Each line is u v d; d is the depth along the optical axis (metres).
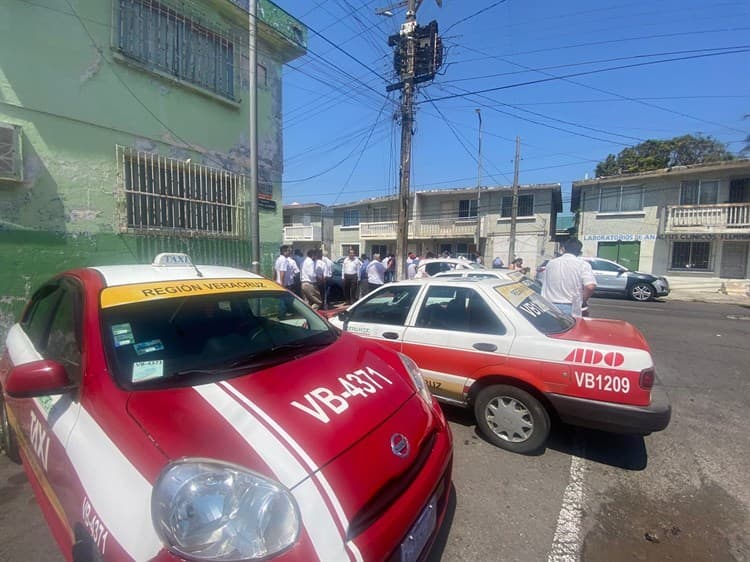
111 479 1.49
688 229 17.47
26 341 2.77
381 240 29.27
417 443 1.91
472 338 3.54
